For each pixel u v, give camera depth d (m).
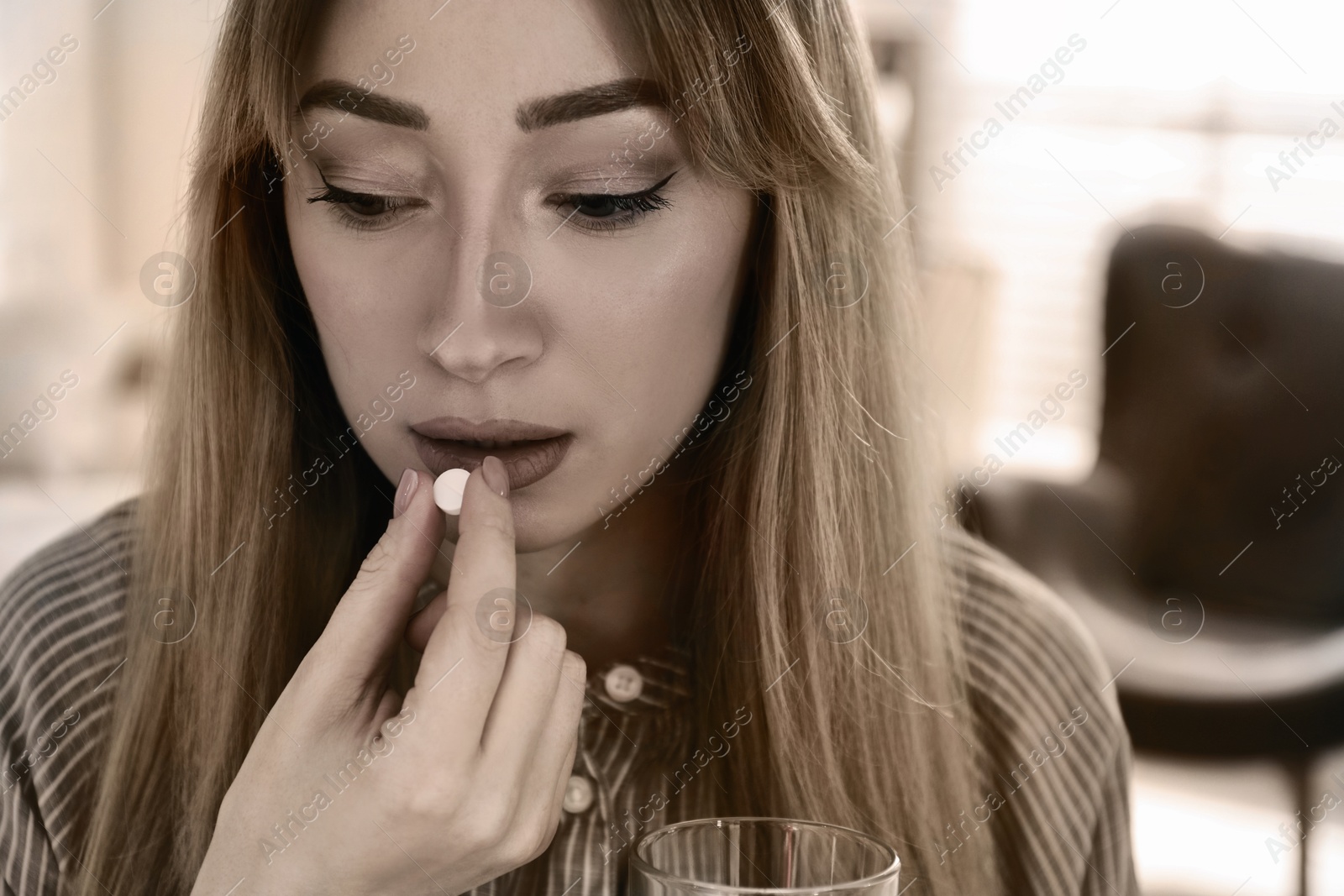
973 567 0.67
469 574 0.48
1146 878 0.97
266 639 0.58
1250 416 1.17
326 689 0.49
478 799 0.48
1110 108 1.62
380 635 0.49
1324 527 1.13
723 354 0.54
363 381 0.52
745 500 0.57
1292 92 1.52
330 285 0.51
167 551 0.58
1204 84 1.56
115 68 0.93
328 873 0.47
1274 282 1.18
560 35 0.48
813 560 0.57
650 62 0.49
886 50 1.70
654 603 0.57
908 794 0.59
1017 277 1.68
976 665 0.65
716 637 0.57
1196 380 1.20
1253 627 1.10
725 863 0.45
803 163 0.53
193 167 0.55
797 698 0.57
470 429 0.51
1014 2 1.67
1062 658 0.66
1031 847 0.64
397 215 0.50
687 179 0.51
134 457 0.71
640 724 0.57
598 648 0.57
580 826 0.55
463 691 0.47
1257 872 0.98
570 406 0.51
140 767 0.58
